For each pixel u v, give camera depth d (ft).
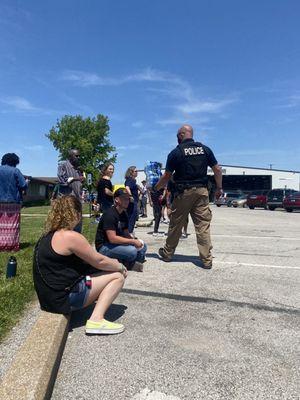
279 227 46.68
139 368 10.80
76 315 14.46
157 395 9.53
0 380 9.53
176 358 11.40
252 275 20.70
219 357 11.50
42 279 12.39
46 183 181.98
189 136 22.07
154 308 15.55
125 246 18.83
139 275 20.40
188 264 23.16
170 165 21.75
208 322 14.15
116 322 14.06
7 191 25.30
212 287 18.43
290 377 10.43
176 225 22.82
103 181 25.91
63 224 12.54
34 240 31.78
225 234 38.68
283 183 230.89
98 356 11.46
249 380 10.26
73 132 238.07
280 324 14.01
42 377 8.94
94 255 12.67
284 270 21.86
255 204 113.09
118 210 19.20
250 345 12.31
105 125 242.37
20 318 13.57
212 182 24.57
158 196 35.68
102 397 9.43
